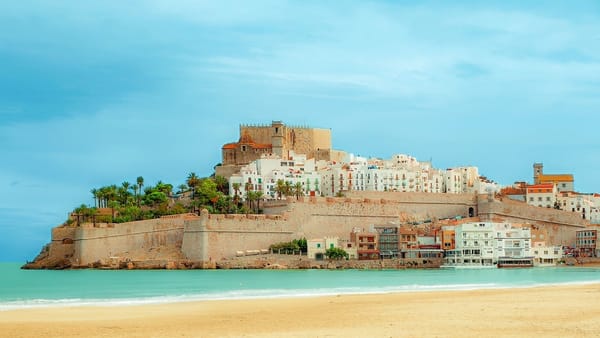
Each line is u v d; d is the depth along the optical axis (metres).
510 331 82.12
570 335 78.75
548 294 133.50
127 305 122.62
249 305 119.44
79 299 141.62
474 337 78.12
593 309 104.44
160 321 96.25
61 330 87.25
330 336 79.81
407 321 92.25
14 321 96.88
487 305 112.00
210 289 176.38
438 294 139.50
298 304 120.44
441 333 81.19
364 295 140.12
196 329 87.19
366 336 79.50
